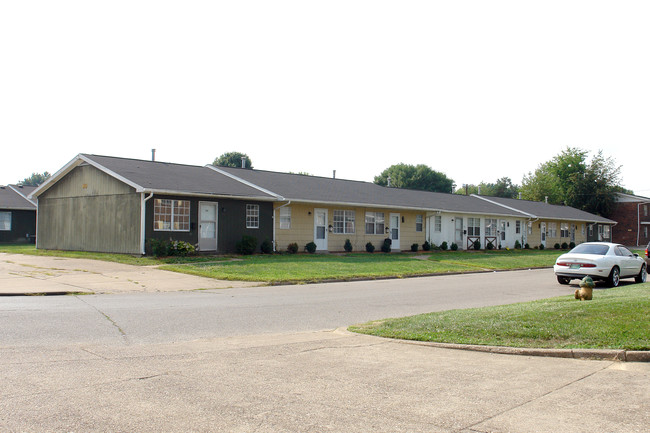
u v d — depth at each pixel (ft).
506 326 30.48
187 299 45.62
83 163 87.81
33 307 38.86
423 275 75.82
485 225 134.41
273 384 20.72
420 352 26.48
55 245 93.35
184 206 80.43
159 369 22.57
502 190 326.24
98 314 36.22
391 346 27.76
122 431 15.79
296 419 17.01
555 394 19.81
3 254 85.56
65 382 20.40
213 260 75.00
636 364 24.09
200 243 82.12
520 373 22.70
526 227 146.92
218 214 83.92
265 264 71.97
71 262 71.97
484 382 21.33
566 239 163.22
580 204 207.62
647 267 80.07
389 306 43.93
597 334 27.99
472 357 25.52
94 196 85.20
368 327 32.35
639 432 16.16
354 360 24.76
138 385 20.22
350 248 101.35
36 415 16.90
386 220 110.01
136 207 77.41
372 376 22.06
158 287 53.31
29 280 54.54
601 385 20.97
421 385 20.84
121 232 79.71
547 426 16.61
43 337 28.58
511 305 39.55
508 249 135.13
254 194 86.69
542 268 98.63
